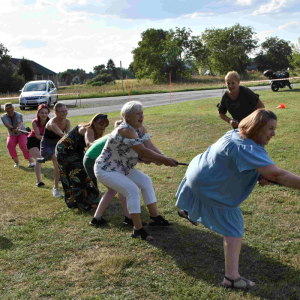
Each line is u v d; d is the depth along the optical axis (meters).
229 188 2.56
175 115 12.43
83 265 3.08
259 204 4.30
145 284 2.75
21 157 8.05
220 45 72.62
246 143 2.39
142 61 67.69
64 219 4.15
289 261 3.02
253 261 3.04
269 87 27.33
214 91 28.94
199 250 3.28
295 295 2.53
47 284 2.79
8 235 3.73
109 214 4.27
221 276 2.84
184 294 2.60
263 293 2.57
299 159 6.09
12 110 6.94
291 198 4.43
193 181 2.69
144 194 3.76
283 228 3.64
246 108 5.00
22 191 5.27
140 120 3.20
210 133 9.28
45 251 3.36
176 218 4.07
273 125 2.34
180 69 64.50
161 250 3.29
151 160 3.26
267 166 2.26
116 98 26.08
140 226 3.54
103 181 3.46
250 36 76.75
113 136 3.32
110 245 3.44
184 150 7.60
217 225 2.67
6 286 2.78
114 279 2.82
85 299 2.57
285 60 91.00
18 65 61.47
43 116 5.64
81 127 4.17
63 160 4.38
